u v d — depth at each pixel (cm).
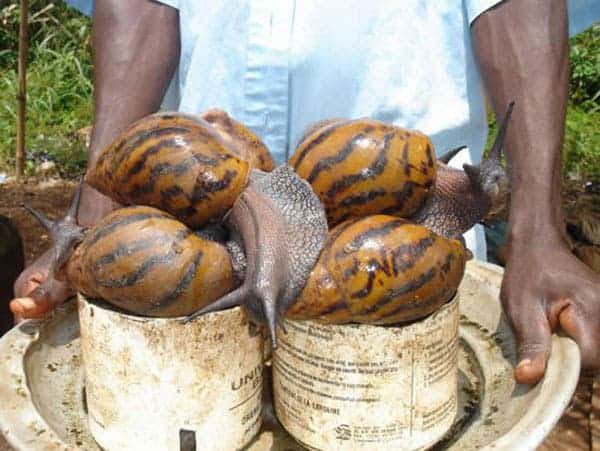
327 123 59
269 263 51
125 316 53
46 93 250
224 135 58
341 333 53
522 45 72
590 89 255
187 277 51
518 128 69
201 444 55
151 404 54
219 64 80
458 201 57
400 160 54
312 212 54
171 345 53
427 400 55
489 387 62
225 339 54
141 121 56
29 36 279
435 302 53
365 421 54
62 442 53
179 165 53
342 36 77
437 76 80
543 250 63
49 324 66
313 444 56
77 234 56
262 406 60
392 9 77
